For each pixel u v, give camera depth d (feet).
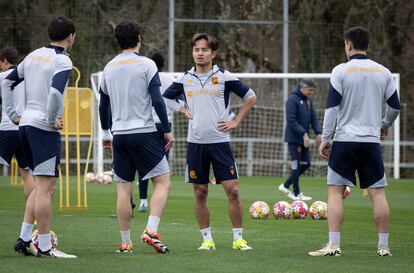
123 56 66.18
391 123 67.82
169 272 56.90
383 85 65.77
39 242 63.72
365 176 65.98
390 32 217.56
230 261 62.23
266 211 95.66
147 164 65.92
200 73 69.62
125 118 65.62
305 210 96.17
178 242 74.90
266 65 213.25
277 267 59.52
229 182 69.51
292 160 126.93
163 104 65.41
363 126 65.21
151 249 69.31
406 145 203.82
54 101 61.82
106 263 60.54
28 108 64.18
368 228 88.07
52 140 63.57
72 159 197.36
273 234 81.15
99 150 167.63
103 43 204.44
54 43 64.59
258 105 197.47
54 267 58.54
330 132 65.31
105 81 66.54
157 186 66.54
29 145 64.08
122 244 67.26
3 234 77.97
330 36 213.66
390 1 217.15
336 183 66.03
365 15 216.54
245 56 214.07
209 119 69.10
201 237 78.64
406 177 204.74
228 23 204.44
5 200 119.44
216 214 101.71
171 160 189.67
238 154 195.52
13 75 66.18
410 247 72.49
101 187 147.84
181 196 129.70
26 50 203.10
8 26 201.77
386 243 66.39
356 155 65.46
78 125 104.06
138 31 66.44
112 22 204.64
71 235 78.64
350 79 65.05
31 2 202.90
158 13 207.31
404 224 93.61
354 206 116.06
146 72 65.46
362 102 65.16
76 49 201.67
